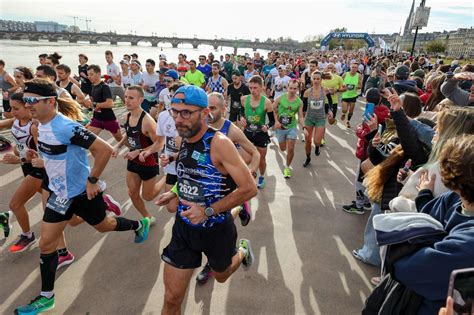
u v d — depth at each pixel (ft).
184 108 6.18
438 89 15.46
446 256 4.02
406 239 4.50
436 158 6.52
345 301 9.33
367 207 14.96
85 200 9.00
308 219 14.03
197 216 6.37
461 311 3.44
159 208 14.69
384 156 10.16
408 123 8.29
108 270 10.30
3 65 20.75
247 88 21.47
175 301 7.13
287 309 8.96
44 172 9.22
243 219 11.59
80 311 8.64
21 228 11.74
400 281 4.59
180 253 7.20
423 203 5.88
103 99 18.75
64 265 10.44
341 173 19.56
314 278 10.26
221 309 8.89
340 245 12.16
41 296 8.50
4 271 10.16
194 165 6.68
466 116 6.28
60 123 8.20
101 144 8.50
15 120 10.73
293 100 17.40
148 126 11.42
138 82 30.04
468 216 4.38
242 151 11.81
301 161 21.57
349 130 29.96
